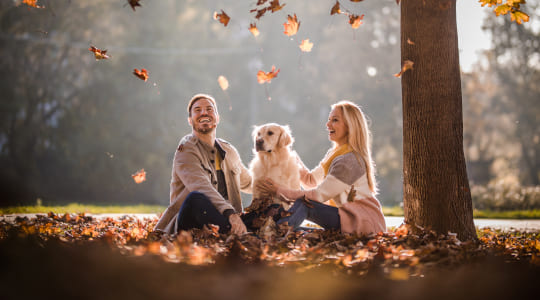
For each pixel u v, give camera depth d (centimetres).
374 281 279
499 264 338
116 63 2759
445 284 271
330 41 3178
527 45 2948
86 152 2630
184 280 257
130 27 2827
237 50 3061
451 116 459
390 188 3206
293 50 3169
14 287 236
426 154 458
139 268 269
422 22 461
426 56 460
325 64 3225
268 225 407
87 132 2647
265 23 3181
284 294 243
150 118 2723
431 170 457
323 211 432
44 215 672
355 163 445
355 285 264
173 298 229
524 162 3212
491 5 501
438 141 456
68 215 631
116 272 261
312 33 3169
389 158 3142
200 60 2927
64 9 2489
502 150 3105
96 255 292
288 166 481
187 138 469
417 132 463
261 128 484
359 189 443
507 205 1494
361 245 349
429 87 459
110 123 2686
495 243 470
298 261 311
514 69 3048
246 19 3173
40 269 263
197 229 407
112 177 2614
